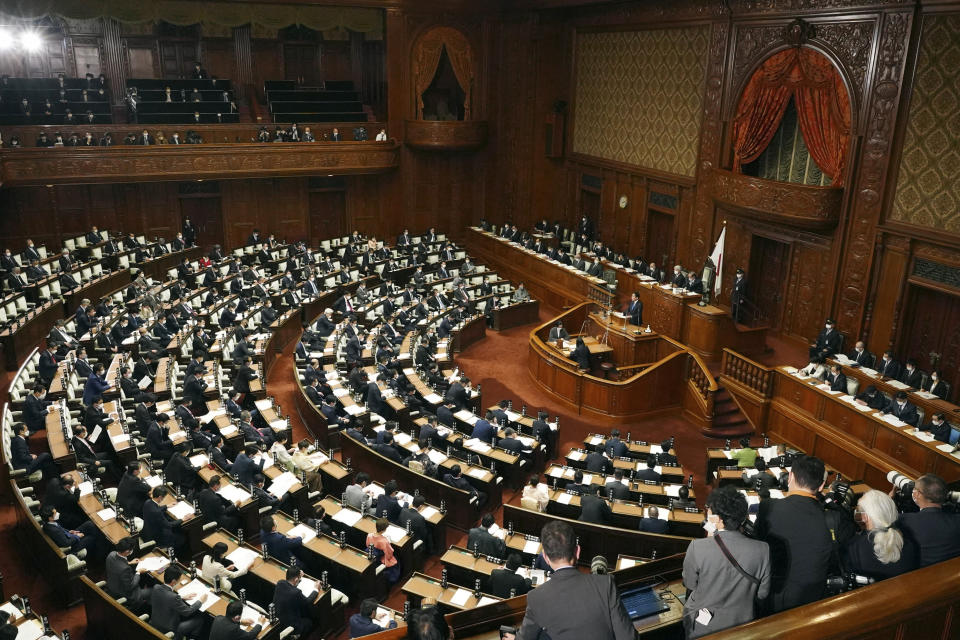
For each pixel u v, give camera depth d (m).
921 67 17.31
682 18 24.39
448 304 26.22
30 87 29.58
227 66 33.88
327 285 27.00
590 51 29.64
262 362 20.33
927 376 17.02
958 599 2.62
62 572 10.73
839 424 17.00
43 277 23.23
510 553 11.72
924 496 3.91
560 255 28.31
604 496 13.67
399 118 32.69
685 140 25.12
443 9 31.59
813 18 19.80
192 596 10.07
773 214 20.66
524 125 32.44
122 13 28.27
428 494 14.00
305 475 13.66
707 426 19.28
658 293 22.77
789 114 21.55
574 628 3.12
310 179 32.94
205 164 28.81
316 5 30.53
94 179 27.12
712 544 3.64
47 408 15.29
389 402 17.25
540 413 16.73
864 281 19.19
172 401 16.78
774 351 21.28
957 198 16.83
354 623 9.61
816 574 3.74
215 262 28.19
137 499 12.27
